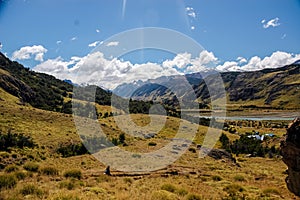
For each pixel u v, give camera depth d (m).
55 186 22.09
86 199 17.38
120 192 20.73
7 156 44.47
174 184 25.02
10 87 155.75
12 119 85.94
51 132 80.38
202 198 19.91
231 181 31.42
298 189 14.32
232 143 98.12
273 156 79.75
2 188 19.59
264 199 20.44
